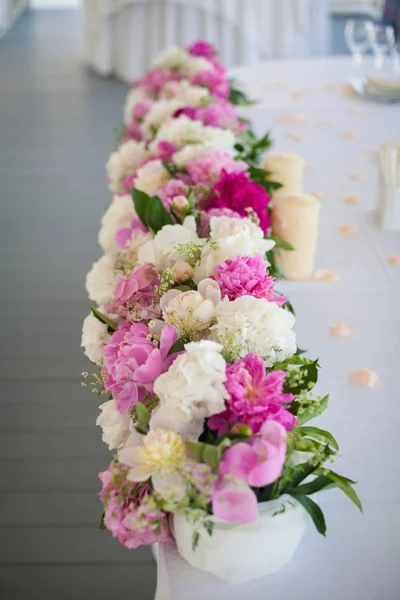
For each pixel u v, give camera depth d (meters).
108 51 6.13
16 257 3.56
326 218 2.18
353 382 1.45
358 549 1.05
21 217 3.97
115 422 1.10
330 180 2.46
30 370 2.74
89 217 3.95
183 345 1.06
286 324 1.08
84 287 3.29
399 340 1.59
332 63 3.87
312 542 1.06
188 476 0.88
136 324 1.13
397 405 1.38
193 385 0.94
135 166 2.14
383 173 2.08
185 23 5.65
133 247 1.48
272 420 0.90
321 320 1.67
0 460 2.31
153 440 0.91
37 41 7.62
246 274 1.17
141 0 5.71
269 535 0.93
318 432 1.02
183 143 2.04
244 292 1.15
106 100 5.74
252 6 5.58
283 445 0.88
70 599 1.84
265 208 1.64
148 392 1.04
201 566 0.97
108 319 1.30
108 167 2.19
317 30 5.84
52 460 2.31
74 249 3.62
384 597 0.98
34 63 6.79
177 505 0.89
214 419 0.94
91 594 1.86
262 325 1.06
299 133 2.90
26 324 3.04
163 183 1.81
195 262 1.29
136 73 5.98
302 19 5.66
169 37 5.72
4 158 4.75
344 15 8.34
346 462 1.24
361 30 3.68
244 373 0.95
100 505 2.14
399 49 5.51
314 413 1.01
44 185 4.36
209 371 0.94
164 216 1.52
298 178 2.01
